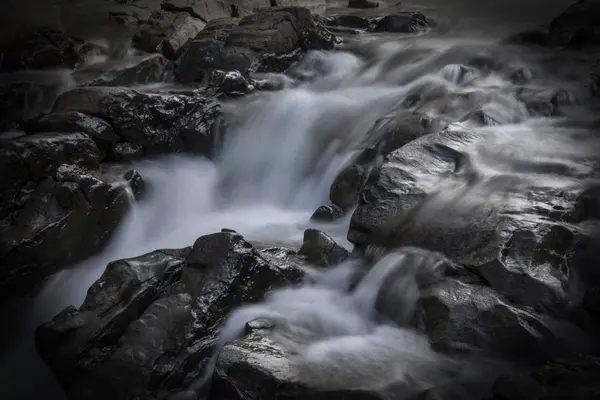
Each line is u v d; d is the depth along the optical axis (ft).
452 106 32.22
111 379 18.30
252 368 17.04
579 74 35.81
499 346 17.92
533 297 18.94
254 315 20.57
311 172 34.04
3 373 23.25
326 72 43.32
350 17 53.62
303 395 16.43
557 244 20.38
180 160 32.86
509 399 15.71
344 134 34.47
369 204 24.22
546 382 16.06
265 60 41.52
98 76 39.75
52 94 37.63
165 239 29.22
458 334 18.35
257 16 45.03
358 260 23.38
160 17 46.88
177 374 18.70
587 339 18.38
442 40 47.96
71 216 25.36
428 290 19.83
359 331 20.29
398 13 53.26
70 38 44.32
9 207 24.73
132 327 19.25
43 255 24.48
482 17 57.72
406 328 19.84
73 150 27.30
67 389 19.39
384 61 43.83
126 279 21.33
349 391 16.16
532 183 23.39
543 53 41.01
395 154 26.02
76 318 20.21
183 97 33.50
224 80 36.81
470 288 19.51
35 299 24.48
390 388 16.43
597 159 25.55
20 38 43.80
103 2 58.65
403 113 32.91
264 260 22.04
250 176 34.45
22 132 32.60
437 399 15.74
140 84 40.83
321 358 18.03
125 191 27.55
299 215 31.78
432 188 24.18
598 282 20.11
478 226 21.45
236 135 34.83
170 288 20.92
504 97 32.04
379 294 21.02
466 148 26.32
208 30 44.47
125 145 30.78
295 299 21.83
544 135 28.45
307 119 35.68
